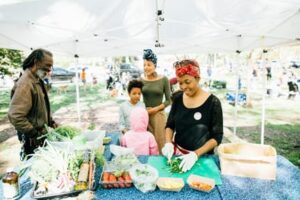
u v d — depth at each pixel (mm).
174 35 3842
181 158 2107
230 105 11227
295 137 6723
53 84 19016
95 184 1887
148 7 2766
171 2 2662
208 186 1778
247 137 6719
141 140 2621
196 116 2242
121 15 2885
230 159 1985
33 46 3980
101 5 2598
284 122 8281
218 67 27859
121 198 1700
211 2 2672
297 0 2484
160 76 3863
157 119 3719
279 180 1917
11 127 8070
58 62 28562
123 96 13766
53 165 1770
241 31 3600
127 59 28094
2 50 8875
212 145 2162
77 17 2803
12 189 1696
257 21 3088
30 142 2680
